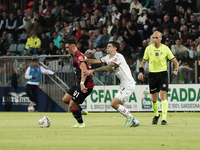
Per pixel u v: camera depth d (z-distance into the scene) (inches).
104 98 2048.5
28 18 3038.9
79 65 1114.1
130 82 1133.7
